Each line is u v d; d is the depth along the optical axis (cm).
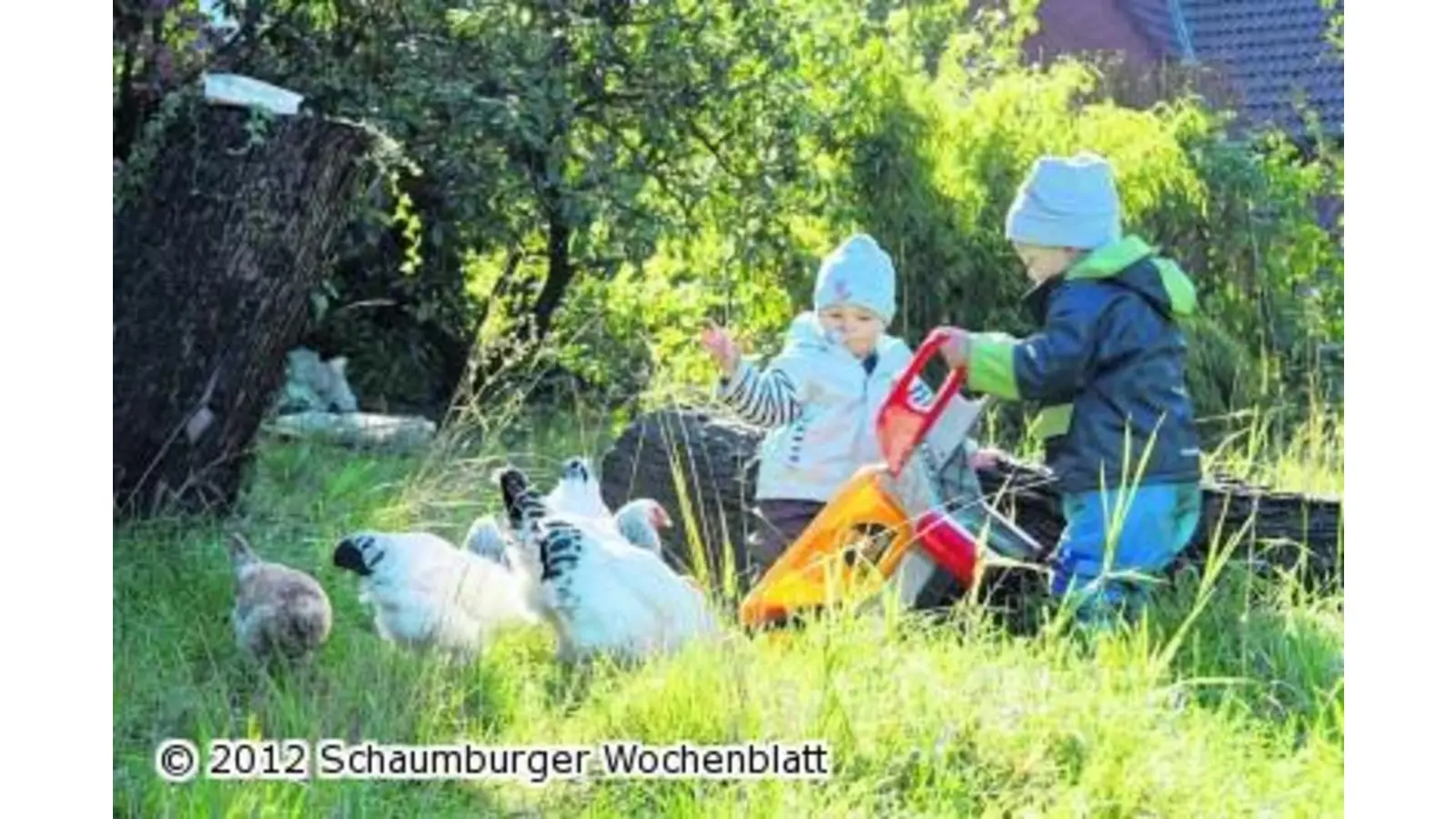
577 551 827
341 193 1002
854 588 844
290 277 991
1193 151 1644
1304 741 803
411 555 837
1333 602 913
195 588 901
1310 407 1320
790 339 933
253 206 983
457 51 1360
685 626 830
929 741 739
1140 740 745
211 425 984
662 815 721
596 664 820
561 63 1424
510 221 1437
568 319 1488
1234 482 969
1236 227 1614
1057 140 1567
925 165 1527
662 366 1469
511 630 858
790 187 1484
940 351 924
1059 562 891
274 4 1314
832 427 918
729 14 1470
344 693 790
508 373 1423
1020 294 1518
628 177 1428
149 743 771
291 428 1242
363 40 1337
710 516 968
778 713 758
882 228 1510
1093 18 2056
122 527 949
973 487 909
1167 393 897
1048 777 732
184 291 977
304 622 810
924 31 1662
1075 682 784
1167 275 905
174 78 1052
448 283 1529
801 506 920
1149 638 862
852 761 740
